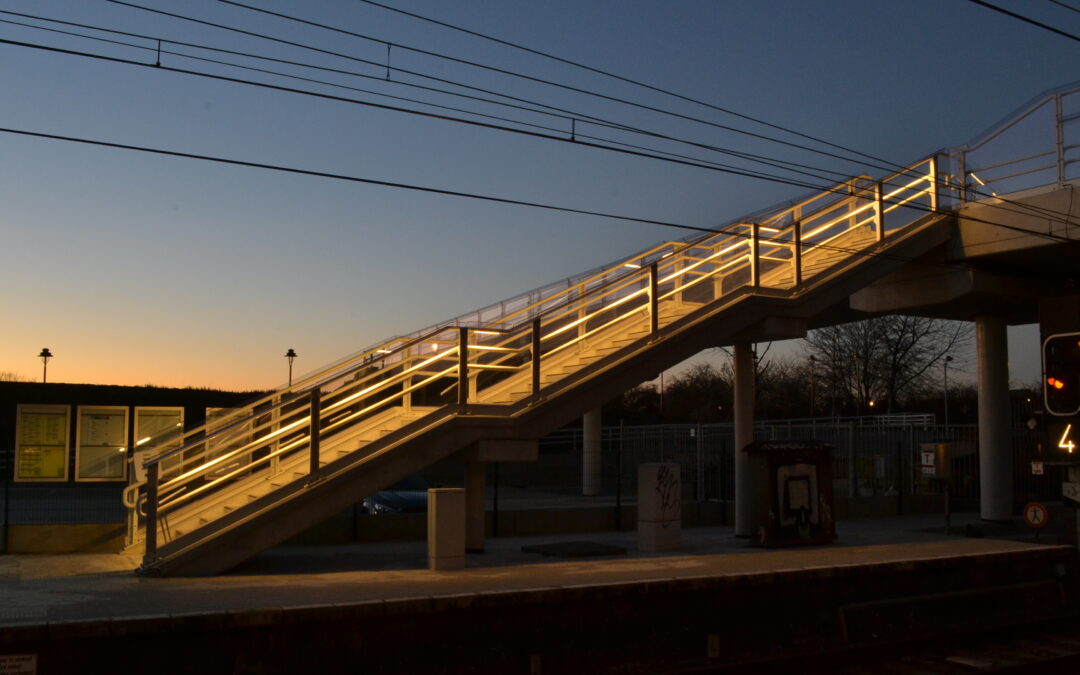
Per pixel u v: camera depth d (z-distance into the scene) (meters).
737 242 21.27
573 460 27.88
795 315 18.94
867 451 27.98
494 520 19.73
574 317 21.77
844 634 13.20
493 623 10.70
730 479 25.69
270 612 9.47
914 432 29.20
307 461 15.63
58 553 15.87
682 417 77.44
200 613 9.20
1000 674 11.09
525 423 15.75
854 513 25.09
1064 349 14.70
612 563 14.69
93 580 12.30
